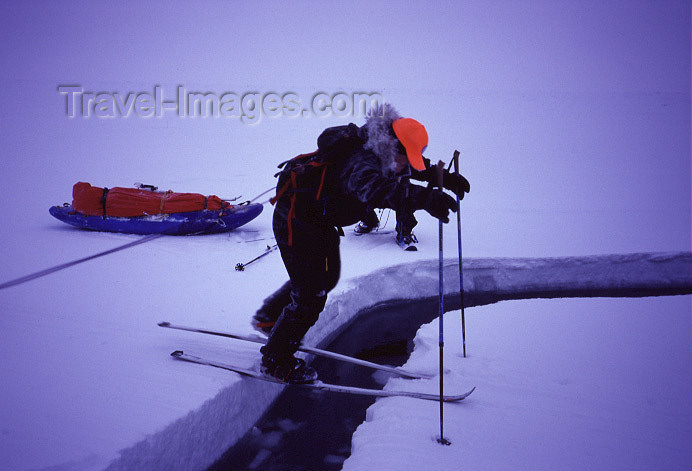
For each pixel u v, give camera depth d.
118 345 2.91
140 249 5.09
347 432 2.76
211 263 4.73
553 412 2.57
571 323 3.88
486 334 3.67
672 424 2.47
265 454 2.55
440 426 2.40
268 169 9.92
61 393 2.32
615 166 10.66
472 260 4.96
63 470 1.78
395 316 4.46
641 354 3.30
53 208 5.76
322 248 2.52
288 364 2.62
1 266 4.38
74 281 4.08
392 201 2.04
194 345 2.97
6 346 2.82
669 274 5.12
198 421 2.27
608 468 2.11
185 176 9.18
